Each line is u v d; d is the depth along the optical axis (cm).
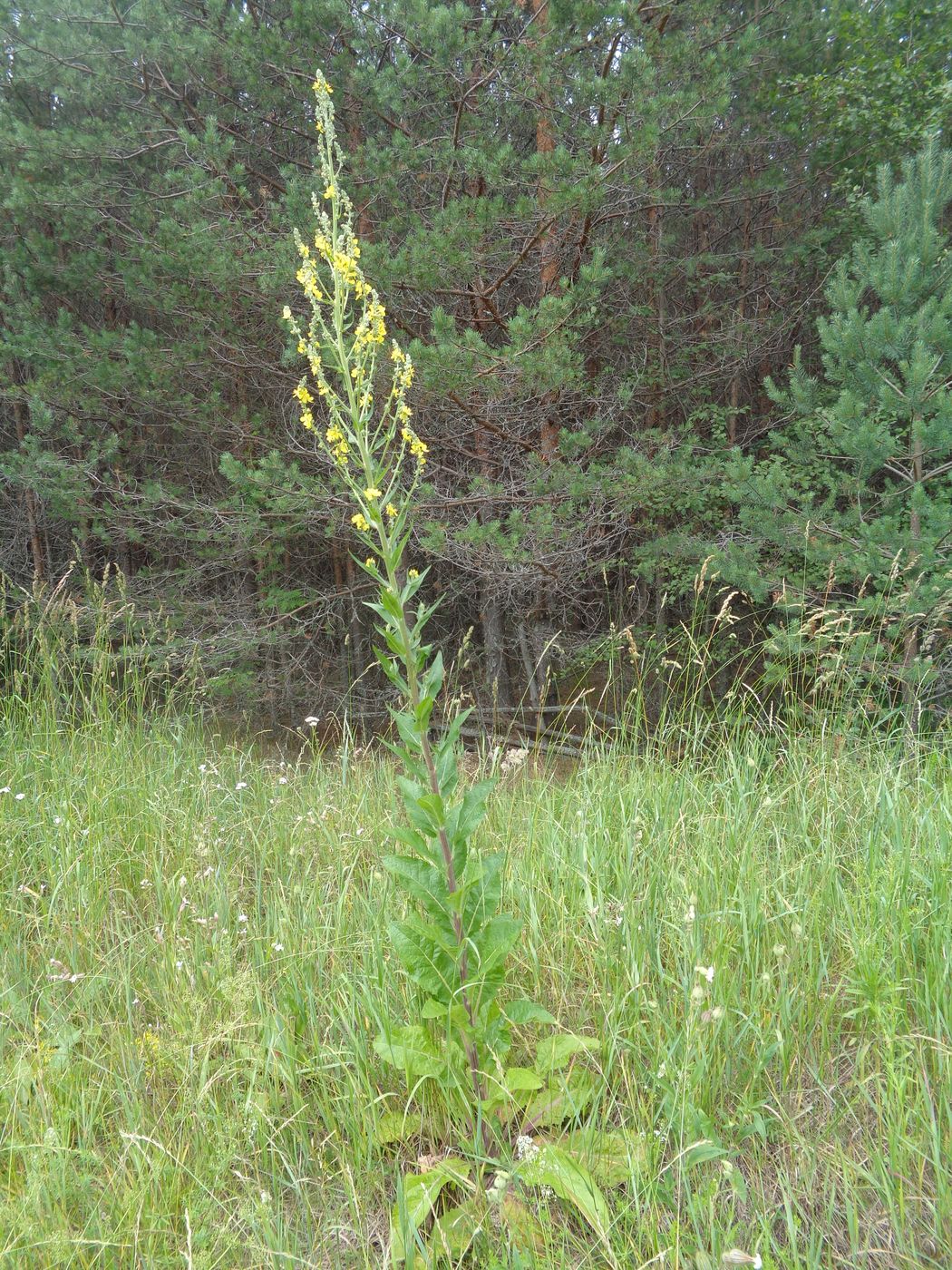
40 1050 246
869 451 567
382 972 271
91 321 984
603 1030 255
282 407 887
